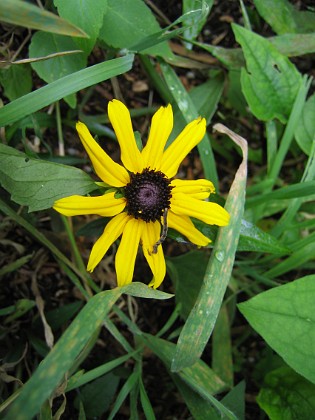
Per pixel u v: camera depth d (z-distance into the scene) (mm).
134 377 220
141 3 221
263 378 254
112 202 178
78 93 266
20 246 245
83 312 165
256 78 246
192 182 189
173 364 194
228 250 195
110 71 191
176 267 256
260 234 206
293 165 290
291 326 204
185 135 187
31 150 236
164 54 224
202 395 209
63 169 183
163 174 186
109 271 262
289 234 261
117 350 261
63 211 172
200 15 231
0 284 252
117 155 269
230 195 198
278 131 278
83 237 261
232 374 245
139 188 180
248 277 271
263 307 207
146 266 271
